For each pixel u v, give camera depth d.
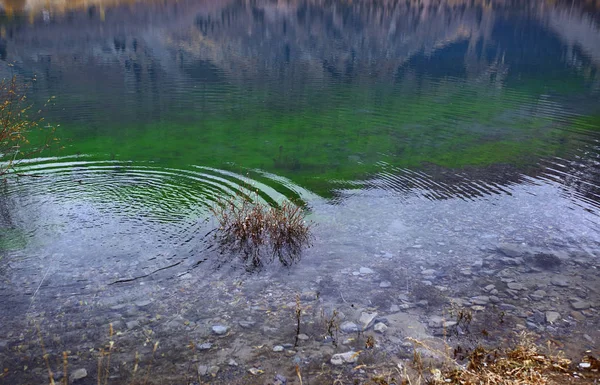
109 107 21.25
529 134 17.45
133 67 35.28
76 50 46.69
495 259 8.52
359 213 10.37
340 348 6.11
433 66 40.41
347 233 9.44
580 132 17.78
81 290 7.28
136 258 8.24
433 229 9.69
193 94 24.86
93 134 16.39
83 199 10.56
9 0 95.25
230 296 7.28
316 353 6.00
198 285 7.55
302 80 30.52
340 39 76.62
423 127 18.39
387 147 15.57
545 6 149.25
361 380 5.50
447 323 6.67
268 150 14.94
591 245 9.06
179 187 11.42
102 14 94.06
